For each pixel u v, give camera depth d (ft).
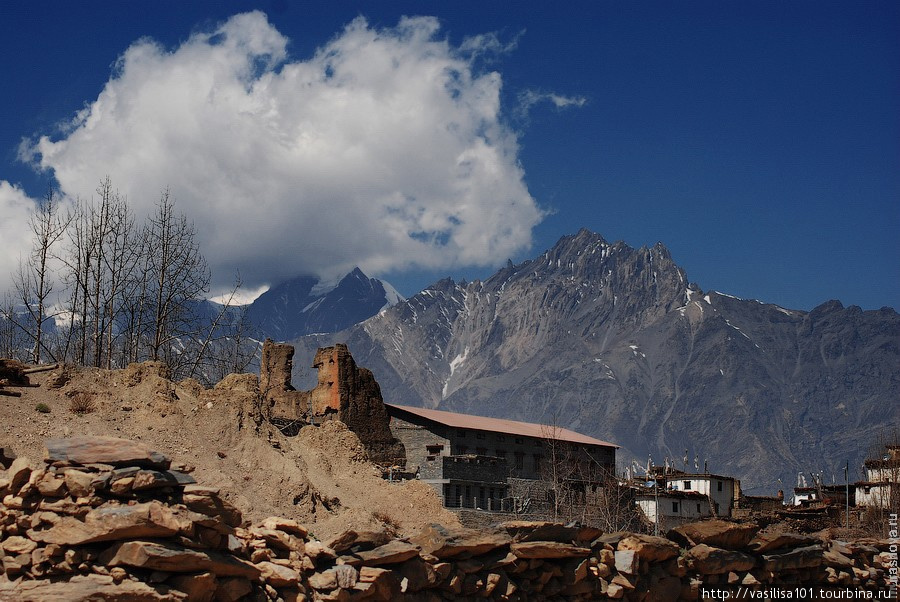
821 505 456.86
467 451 421.18
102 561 95.91
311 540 118.11
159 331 279.49
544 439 458.09
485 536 130.52
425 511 190.60
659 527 413.59
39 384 166.40
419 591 121.49
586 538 144.36
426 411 449.89
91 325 277.44
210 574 97.96
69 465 100.99
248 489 158.61
